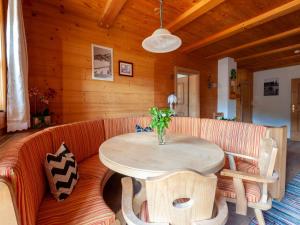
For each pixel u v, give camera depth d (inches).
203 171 43.4
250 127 84.4
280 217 68.5
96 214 43.8
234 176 50.2
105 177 70.0
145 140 72.0
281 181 80.2
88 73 115.2
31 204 37.0
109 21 111.0
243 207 50.9
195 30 131.0
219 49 172.1
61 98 104.5
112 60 126.3
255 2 96.3
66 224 40.6
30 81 93.3
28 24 92.5
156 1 94.7
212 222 34.3
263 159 55.3
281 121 245.4
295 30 127.0
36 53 95.2
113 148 60.9
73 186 56.3
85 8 101.9
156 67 154.7
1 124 66.1
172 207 32.3
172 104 161.9
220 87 209.2
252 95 275.4
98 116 120.4
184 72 178.5
